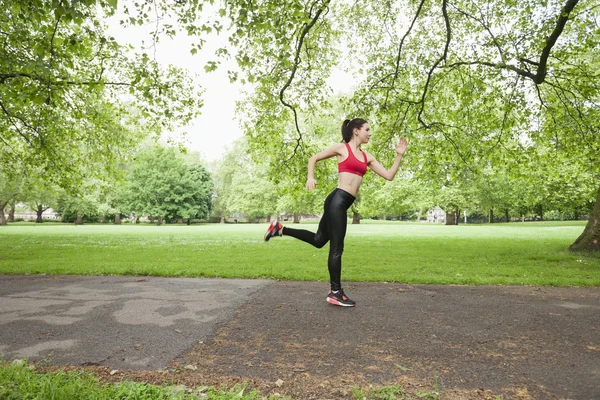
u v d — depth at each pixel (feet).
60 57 23.47
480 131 38.86
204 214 188.24
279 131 40.14
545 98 40.19
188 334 11.23
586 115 36.99
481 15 33.50
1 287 18.54
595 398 7.28
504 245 43.06
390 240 51.57
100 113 41.39
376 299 15.75
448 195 118.93
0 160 45.32
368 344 10.37
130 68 36.76
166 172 164.04
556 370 8.65
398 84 39.65
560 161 41.37
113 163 45.03
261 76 27.48
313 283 19.63
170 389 7.38
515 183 112.06
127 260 29.04
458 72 38.55
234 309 14.16
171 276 21.94
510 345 10.32
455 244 44.62
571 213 177.88
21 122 39.68
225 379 8.10
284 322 12.43
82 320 12.71
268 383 7.90
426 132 37.76
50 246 42.29
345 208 13.97
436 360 9.24
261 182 157.48
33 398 6.97
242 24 20.31
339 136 112.47
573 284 19.27
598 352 9.80
